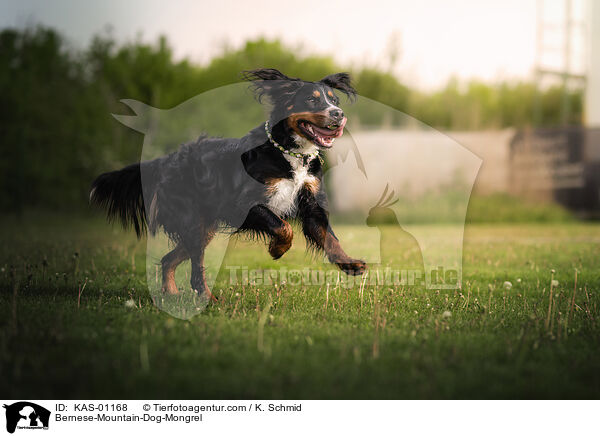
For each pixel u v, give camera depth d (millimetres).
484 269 6004
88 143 16062
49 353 2812
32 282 4734
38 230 10922
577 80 18375
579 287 4930
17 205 15273
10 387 2432
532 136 15852
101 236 9602
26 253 6746
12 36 16781
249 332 3246
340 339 3131
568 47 18078
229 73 18547
